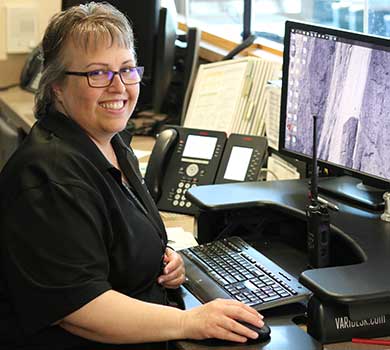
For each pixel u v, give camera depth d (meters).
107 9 1.74
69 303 1.55
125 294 1.72
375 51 1.92
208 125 2.84
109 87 1.72
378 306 1.59
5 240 1.60
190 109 2.94
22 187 1.60
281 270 1.85
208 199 2.11
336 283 1.58
